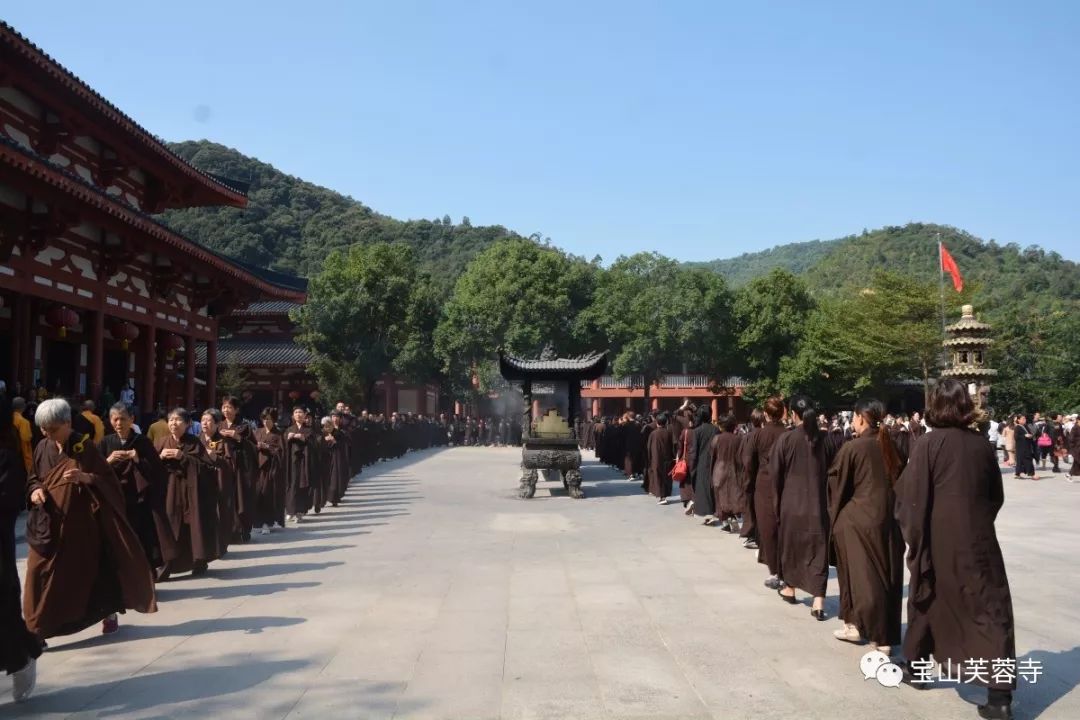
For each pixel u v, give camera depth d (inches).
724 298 2129.7
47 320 769.6
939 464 212.1
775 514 336.8
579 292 2155.5
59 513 251.9
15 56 673.6
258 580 370.6
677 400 2974.9
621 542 479.2
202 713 204.2
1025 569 396.8
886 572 246.8
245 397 1803.6
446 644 264.2
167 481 371.2
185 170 984.3
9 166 573.0
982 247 6195.9
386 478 962.1
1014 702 213.5
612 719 199.5
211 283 1050.7
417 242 4574.3
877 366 1946.4
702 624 289.9
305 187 5054.1
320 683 226.5
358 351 1866.4
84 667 242.8
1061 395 2100.1
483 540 487.5
